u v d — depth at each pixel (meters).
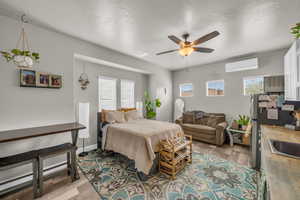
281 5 1.73
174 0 1.66
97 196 1.78
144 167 2.11
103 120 3.47
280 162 0.89
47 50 2.38
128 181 2.12
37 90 2.29
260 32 2.48
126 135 2.59
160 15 1.97
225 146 3.70
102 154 3.19
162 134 2.61
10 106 2.04
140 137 2.33
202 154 3.14
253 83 3.88
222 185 2.00
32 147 2.24
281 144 1.35
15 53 1.71
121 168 2.52
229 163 2.69
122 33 2.54
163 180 2.14
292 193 0.55
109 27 2.33
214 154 3.14
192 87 5.21
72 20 2.12
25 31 2.17
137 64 4.18
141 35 2.61
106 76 3.90
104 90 3.89
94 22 2.18
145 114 5.12
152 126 3.00
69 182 2.09
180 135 2.90
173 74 5.84
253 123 2.48
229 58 4.11
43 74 2.31
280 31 2.43
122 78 4.36
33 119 2.24
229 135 3.72
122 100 4.37
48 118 2.40
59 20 2.13
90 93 3.57
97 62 3.49
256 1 1.67
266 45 3.11
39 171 1.78
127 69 4.29
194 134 4.17
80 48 2.82
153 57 4.04
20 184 1.91
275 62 3.45
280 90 2.79
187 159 2.71
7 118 2.01
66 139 2.64
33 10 1.88
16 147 2.10
